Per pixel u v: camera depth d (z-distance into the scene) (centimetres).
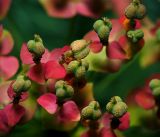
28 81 23
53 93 24
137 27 26
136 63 29
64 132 26
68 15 28
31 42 24
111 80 28
